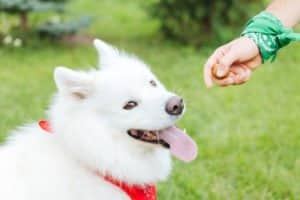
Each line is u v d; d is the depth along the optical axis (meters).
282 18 1.54
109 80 1.59
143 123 1.55
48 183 1.56
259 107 2.92
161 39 4.40
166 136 1.58
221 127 2.62
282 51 4.09
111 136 1.57
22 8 3.98
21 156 1.61
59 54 3.97
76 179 1.57
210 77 1.50
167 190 2.10
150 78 1.62
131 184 1.62
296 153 2.36
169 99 1.55
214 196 2.07
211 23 4.18
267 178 2.16
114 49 1.75
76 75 1.57
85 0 5.80
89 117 1.57
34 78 3.41
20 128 1.71
